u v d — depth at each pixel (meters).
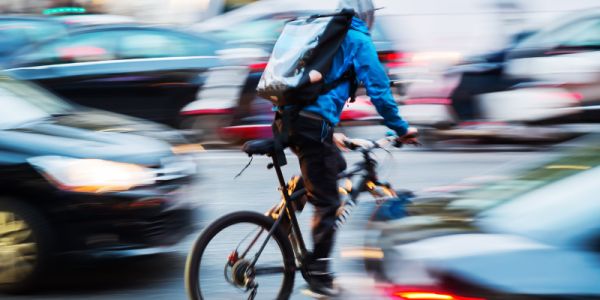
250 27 16.84
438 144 13.59
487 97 13.44
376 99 5.70
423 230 4.20
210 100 13.50
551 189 4.25
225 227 5.59
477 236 3.97
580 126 13.09
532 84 13.30
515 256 3.73
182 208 7.02
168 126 13.55
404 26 18.66
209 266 5.57
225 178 11.34
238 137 13.46
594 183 4.13
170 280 6.94
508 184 4.58
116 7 23.62
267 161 12.57
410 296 3.77
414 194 5.13
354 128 13.79
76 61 13.47
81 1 22.08
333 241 5.82
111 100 13.46
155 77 13.48
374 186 5.97
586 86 13.05
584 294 3.54
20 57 13.62
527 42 13.80
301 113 5.66
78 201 6.41
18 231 6.43
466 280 3.66
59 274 6.75
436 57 14.06
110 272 7.16
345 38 5.69
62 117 7.57
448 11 18.52
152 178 6.73
